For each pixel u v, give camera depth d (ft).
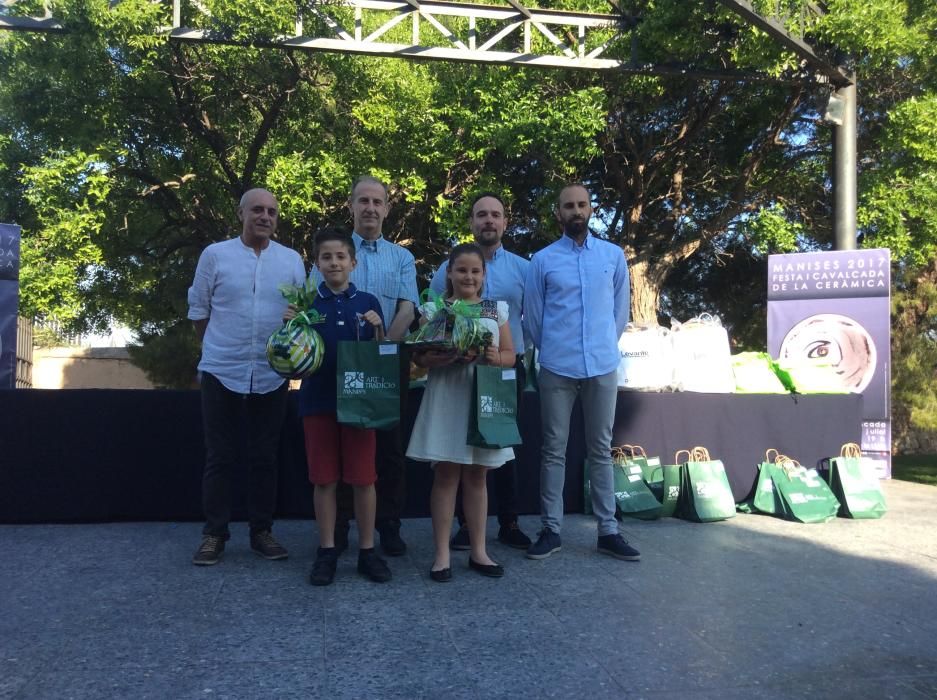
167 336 43.45
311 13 25.44
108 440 14.55
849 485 15.87
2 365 18.37
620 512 15.17
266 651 8.29
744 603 10.11
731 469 16.62
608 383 12.50
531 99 30.66
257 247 12.17
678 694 7.41
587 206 12.63
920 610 9.89
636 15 24.22
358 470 10.94
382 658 8.15
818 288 22.20
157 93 32.07
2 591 10.23
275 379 12.06
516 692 7.41
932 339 34.32
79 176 29.48
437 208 33.83
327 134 33.91
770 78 23.56
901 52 25.88
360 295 11.48
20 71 30.04
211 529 11.72
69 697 7.12
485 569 11.20
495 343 10.99
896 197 28.86
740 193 33.83
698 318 18.04
